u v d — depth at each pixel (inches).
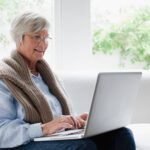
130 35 119.1
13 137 60.6
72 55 109.0
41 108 67.7
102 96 57.2
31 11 72.0
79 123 64.9
